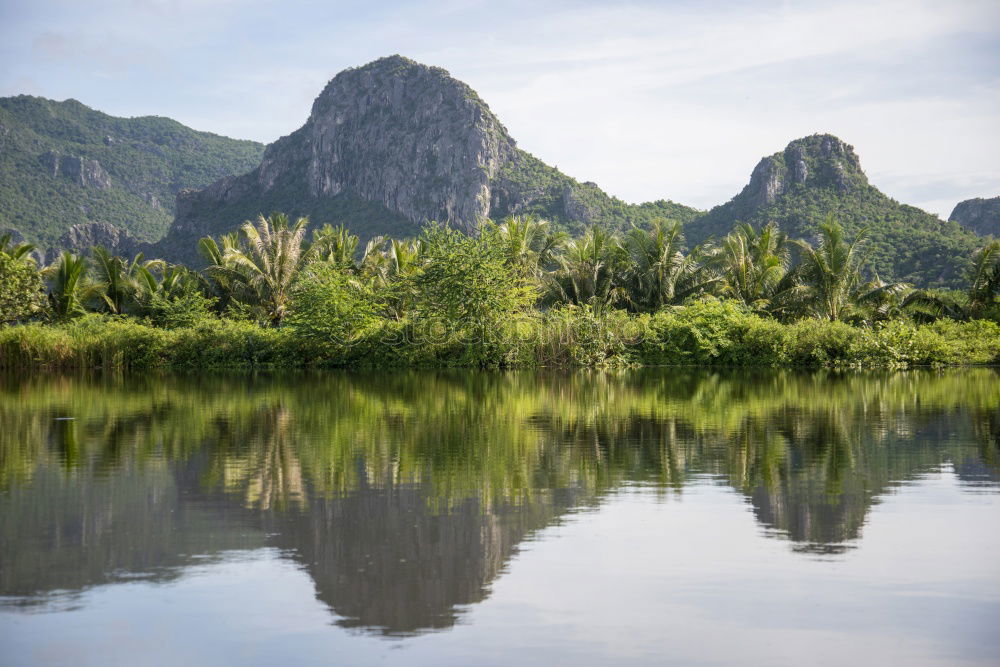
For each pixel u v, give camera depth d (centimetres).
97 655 480
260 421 1591
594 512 802
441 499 861
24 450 1202
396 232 16900
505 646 491
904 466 1044
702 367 3928
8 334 3672
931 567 629
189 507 827
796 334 3916
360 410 1809
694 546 686
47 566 639
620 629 515
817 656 477
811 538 708
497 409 1827
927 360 3853
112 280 4809
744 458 1111
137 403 2012
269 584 598
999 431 1383
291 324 4059
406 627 520
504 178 17038
